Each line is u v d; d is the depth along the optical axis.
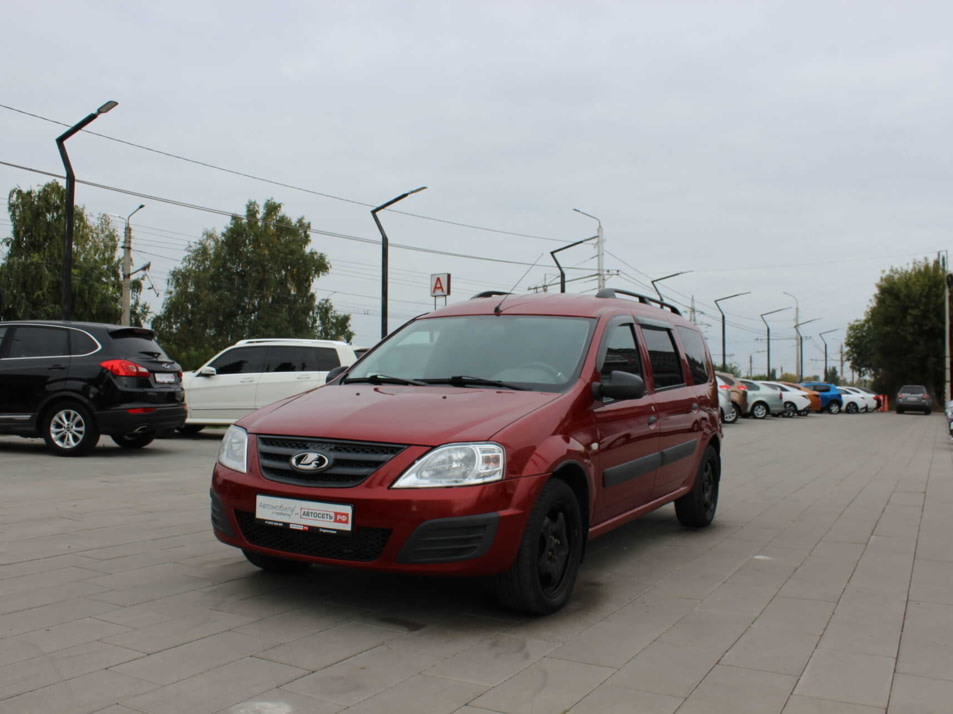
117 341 11.30
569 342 5.23
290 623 4.12
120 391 10.99
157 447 13.19
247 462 4.36
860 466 12.95
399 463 3.99
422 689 3.31
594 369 5.05
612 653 3.81
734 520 7.62
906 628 4.27
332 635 3.95
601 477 4.91
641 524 7.37
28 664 3.49
